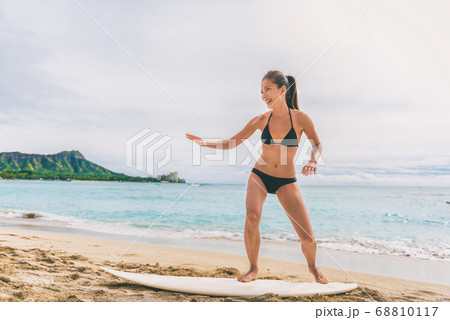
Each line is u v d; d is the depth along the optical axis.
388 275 2.42
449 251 2.87
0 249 2.99
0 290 1.96
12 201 8.05
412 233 3.30
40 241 3.51
